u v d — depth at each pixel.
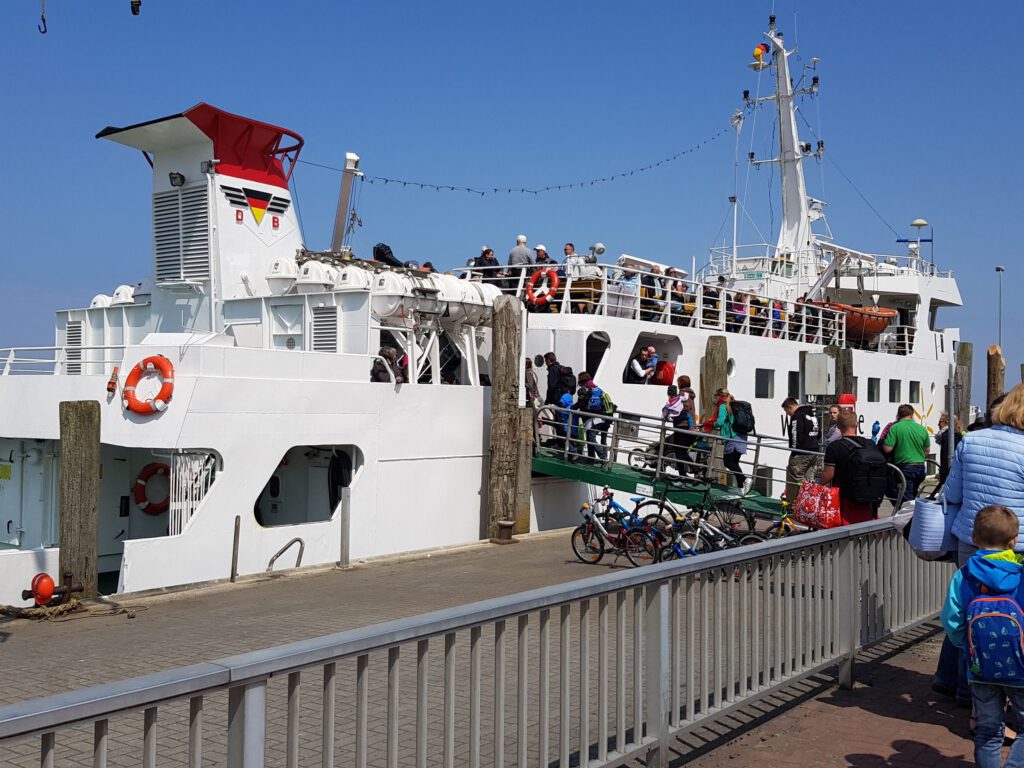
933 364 30.72
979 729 4.73
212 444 12.20
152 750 2.79
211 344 13.62
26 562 11.68
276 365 13.02
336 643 3.30
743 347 22.11
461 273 21.88
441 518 15.53
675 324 21.83
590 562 13.30
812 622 6.44
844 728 6.00
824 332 26.64
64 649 8.62
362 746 3.44
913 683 7.05
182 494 12.01
